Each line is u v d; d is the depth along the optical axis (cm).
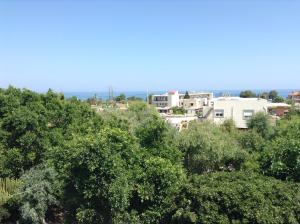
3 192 1836
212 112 4812
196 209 1234
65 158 1363
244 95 11675
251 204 1186
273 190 1261
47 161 1752
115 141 1395
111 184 1292
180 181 1377
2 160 1955
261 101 4553
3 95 2209
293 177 1452
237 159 2431
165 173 1379
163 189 1368
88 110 2464
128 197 1349
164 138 1789
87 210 1305
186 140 2383
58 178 1443
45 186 1700
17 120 2006
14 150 1983
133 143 1506
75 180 1310
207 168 2473
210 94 12950
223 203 1209
